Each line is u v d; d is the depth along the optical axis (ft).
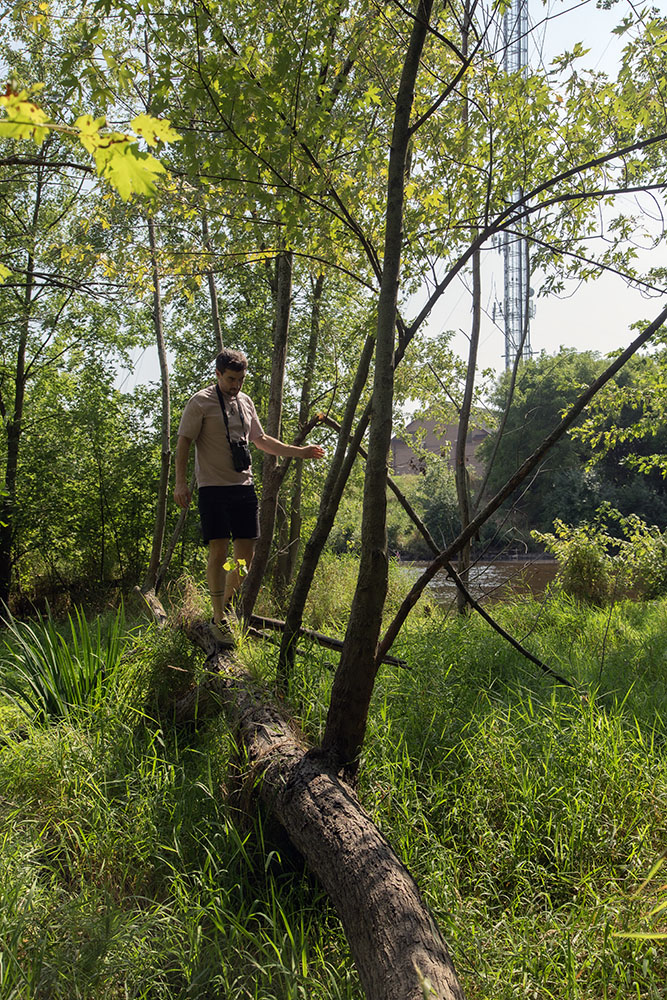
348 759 11.09
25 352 48.91
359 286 35.47
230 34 12.03
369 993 7.09
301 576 14.82
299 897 10.09
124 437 48.80
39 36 13.96
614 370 11.40
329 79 14.87
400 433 37.04
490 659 18.90
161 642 16.51
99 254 17.81
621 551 36.22
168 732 14.97
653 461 27.78
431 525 42.55
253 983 8.57
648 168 16.79
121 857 11.16
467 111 16.67
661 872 9.91
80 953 8.63
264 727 11.95
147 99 12.30
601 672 18.19
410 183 15.70
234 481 15.70
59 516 46.83
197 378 47.37
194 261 16.70
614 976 8.32
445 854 10.38
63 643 17.20
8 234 38.37
